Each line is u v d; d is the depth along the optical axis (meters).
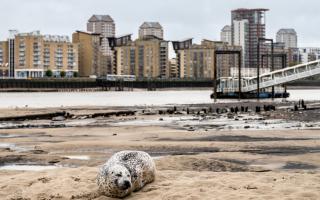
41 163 25.36
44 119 63.56
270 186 15.62
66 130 45.97
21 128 48.97
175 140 35.75
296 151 28.69
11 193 16.19
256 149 29.78
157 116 65.00
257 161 25.00
